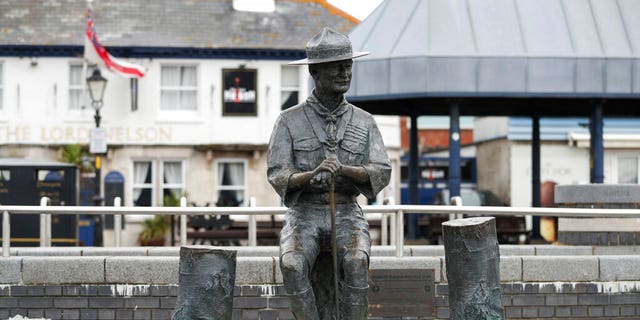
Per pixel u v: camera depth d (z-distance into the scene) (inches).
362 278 332.8
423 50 852.0
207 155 1392.7
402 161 1788.9
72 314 508.4
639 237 629.3
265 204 1403.8
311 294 335.0
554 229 961.5
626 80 856.3
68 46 1368.1
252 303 501.4
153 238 1330.0
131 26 1405.0
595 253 617.6
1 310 509.7
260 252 559.8
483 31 864.9
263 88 1402.6
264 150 1401.3
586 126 1321.4
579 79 853.8
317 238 344.5
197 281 331.0
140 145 1382.9
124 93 1384.1
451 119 868.6
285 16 1445.6
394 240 589.0
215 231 977.5
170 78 1402.6
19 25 1389.0
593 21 878.4
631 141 1563.7
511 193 1560.0
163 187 1392.7
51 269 509.4
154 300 506.9
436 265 510.0
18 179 936.9
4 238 518.3
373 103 986.7
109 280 508.4
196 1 1444.4
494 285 321.1
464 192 1465.3
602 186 633.6
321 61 340.5
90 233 1194.6
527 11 879.7
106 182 1365.7
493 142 1649.9
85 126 1378.0
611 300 515.2
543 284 511.8
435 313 509.0
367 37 882.1
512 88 848.3
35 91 1375.5
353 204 353.1
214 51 1391.5
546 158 1556.3
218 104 1397.6
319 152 349.1
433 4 876.6
